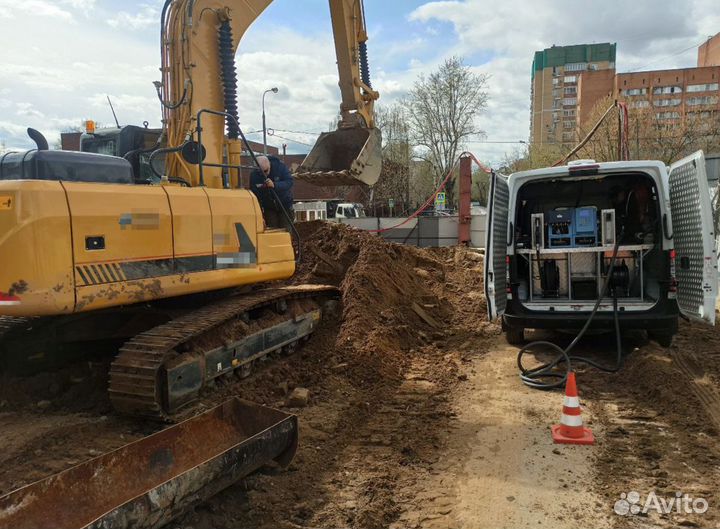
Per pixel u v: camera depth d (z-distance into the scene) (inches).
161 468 137.5
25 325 196.1
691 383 212.1
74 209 153.7
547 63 3157.0
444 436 173.6
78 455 152.3
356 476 147.5
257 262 219.5
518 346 279.4
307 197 1840.6
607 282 240.8
